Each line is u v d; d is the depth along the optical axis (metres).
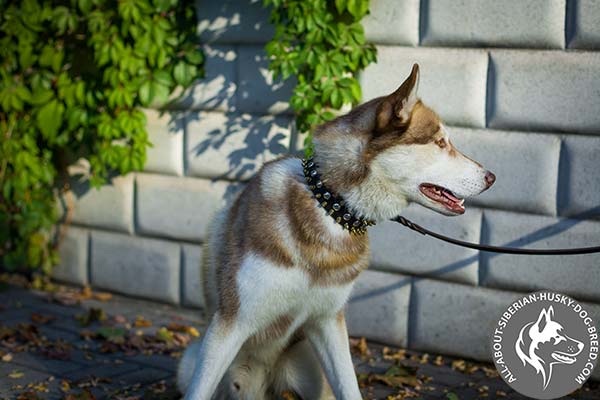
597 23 4.27
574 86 4.38
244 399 3.82
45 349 4.85
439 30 4.70
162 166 5.70
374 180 3.31
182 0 5.45
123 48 5.47
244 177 5.40
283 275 3.33
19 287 6.22
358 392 3.62
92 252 6.11
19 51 5.78
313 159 3.41
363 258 3.50
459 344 4.85
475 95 4.65
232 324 3.43
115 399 4.14
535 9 4.42
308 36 4.82
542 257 4.55
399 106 3.21
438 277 4.88
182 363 3.78
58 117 5.79
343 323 3.64
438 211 3.37
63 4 5.79
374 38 4.89
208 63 5.45
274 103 5.22
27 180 5.92
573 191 4.45
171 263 5.75
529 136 4.55
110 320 5.46
